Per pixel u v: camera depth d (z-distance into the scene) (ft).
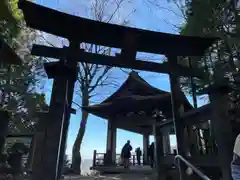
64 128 14.57
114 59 15.44
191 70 16.76
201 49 17.15
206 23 25.35
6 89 35.47
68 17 14.49
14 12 26.66
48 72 13.26
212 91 13.30
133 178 27.37
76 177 29.99
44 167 11.05
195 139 19.63
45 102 44.47
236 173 7.06
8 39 28.37
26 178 14.10
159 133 20.13
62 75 12.94
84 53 14.90
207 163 13.43
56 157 11.31
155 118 21.72
